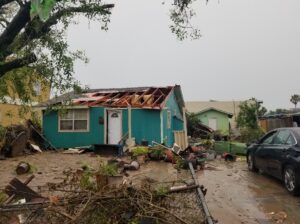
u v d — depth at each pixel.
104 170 7.20
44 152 21.00
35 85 12.95
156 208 5.16
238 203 8.62
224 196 9.40
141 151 16.86
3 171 13.41
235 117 56.34
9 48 10.26
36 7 2.66
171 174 12.33
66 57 10.78
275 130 11.73
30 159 17.31
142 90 25.05
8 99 15.87
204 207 4.84
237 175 12.91
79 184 6.73
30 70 11.42
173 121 26.70
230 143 21.11
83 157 18.23
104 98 23.80
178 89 26.09
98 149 20.09
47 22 9.95
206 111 49.78
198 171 13.86
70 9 9.97
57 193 7.25
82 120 22.75
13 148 18.20
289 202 8.66
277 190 10.06
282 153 10.07
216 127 49.47
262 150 12.03
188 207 5.27
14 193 6.29
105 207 5.29
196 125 40.16
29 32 10.30
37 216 5.21
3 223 5.17
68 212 5.28
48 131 23.16
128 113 22.09
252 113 44.59
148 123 22.06
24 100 13.03
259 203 8.60
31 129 22.28
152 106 21.75
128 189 5.54
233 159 18.44
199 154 17.70
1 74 10.66
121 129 22.33
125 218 5.15
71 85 11.09
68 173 8.90
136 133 22.08
